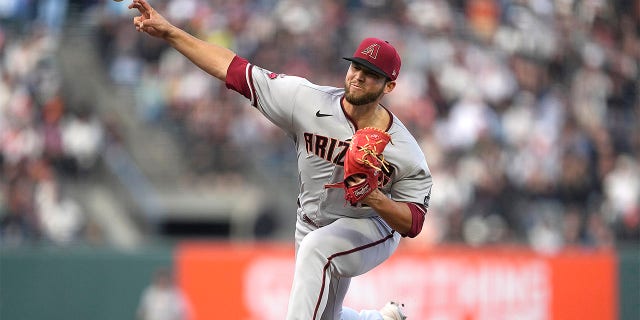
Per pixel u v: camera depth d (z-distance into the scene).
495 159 47.34
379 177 15.67
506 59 53.12
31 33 50.44
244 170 48.97
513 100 51.47
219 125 49.22
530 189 47.19
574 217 47.06
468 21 54.50
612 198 48.28
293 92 15.71
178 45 15.77
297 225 17.31
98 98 49.22
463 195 45.41
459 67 52.16
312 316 15.88
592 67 54.72
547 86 52.97
